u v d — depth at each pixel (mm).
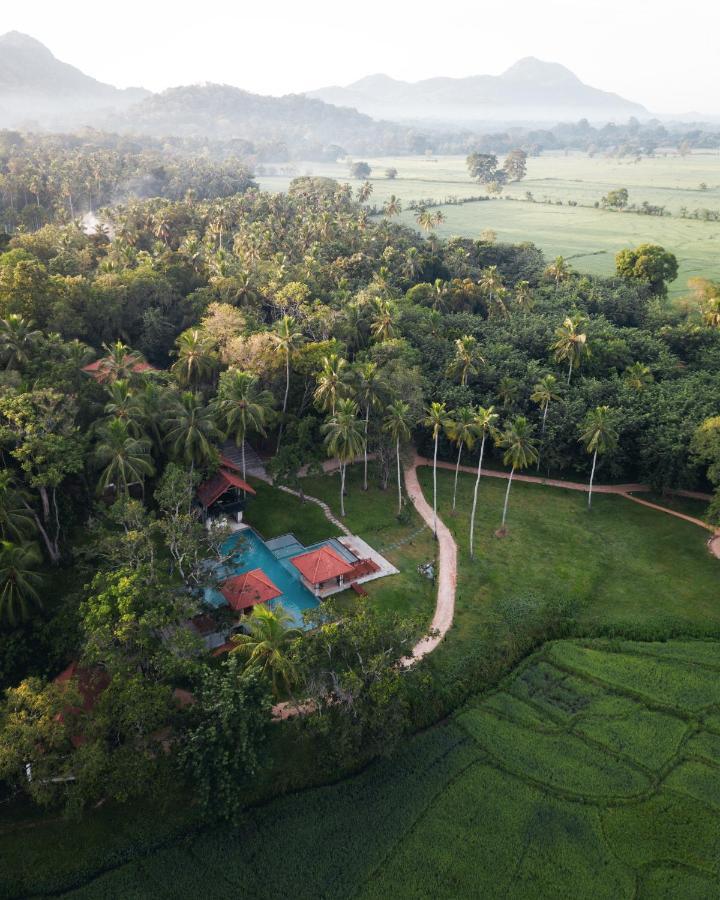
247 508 83875
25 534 59312
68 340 100938
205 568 62312
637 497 91188
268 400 84625
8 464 67562
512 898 42562
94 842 45281
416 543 78688
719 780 50719
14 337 80500
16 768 41438
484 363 100750
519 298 133750
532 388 98625
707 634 65938
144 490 73312
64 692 44781
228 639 60688
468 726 55281
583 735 54656
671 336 122938
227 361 94438
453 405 97750
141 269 118938
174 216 170625
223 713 44031
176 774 45250
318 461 89438
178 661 47688
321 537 78750
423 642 62688
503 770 51625
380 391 87000
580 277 158500
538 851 45500
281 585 69875
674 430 87750
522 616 66562
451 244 178875
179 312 122438
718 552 78188
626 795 49500
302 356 93688
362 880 43531
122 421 68938
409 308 118562
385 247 165125
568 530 82750
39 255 130500
